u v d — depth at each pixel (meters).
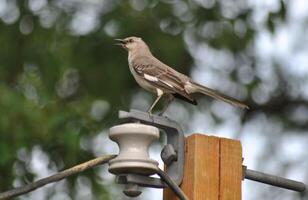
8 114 13.54
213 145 6.66
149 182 6.50
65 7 16.69
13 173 13.35
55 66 15.70
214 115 16.73
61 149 13.80
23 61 15.92
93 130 14.78
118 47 16.44
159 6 16.50
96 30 16.48
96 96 16.50
